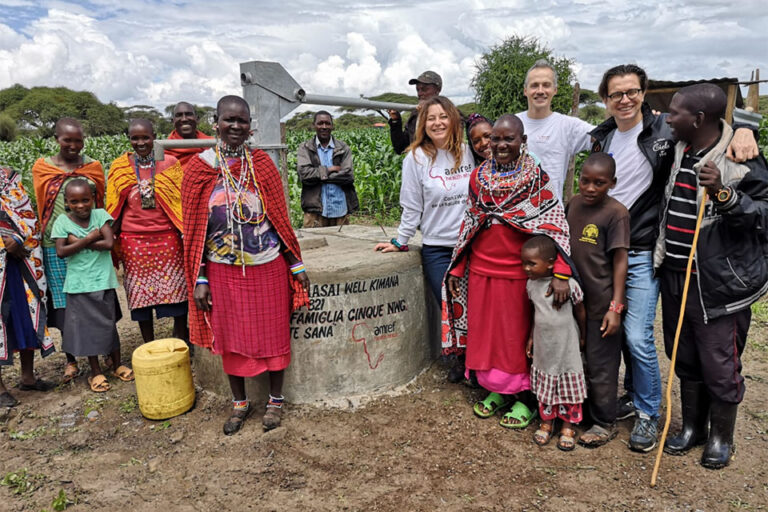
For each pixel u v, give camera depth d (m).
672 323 2.95
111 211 4.00
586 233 3.01
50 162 3.96
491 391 3.44
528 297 3.16
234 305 3.13
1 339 3.58
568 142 3.79
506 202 3.11
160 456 3.10
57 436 3.35
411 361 3.94
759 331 4.83
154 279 4.11
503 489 2.74
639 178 3.03
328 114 6.18
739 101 7.04
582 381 3.04
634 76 2.96
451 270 3.49
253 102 3.60
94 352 3.87
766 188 2.58
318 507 2.63
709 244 2.69
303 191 6.32
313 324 3.52
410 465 2.96
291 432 3.32
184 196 3.08
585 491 2.71
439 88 4.90
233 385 3.35
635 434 3.07
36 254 3.78
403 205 3.83
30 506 2.68
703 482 2.75
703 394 2.96
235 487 2.80
